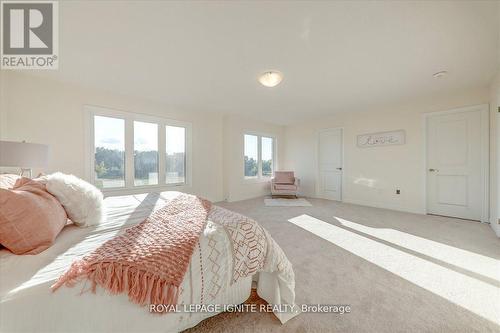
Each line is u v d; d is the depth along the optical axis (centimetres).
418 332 105
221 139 491
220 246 103
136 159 359
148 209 171
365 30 178
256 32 181
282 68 247
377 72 259
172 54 216
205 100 374
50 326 67
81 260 77
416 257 190
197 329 106
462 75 267
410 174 373
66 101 292
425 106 355
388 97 355
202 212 137
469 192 315
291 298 117
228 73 261
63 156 290
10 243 83
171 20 165
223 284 102
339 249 209
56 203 112
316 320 114
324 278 156
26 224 87
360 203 445
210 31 179
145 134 371
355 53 214
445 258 188
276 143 594
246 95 346
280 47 204
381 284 148
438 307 124
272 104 398
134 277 78
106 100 325
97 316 74
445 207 338
